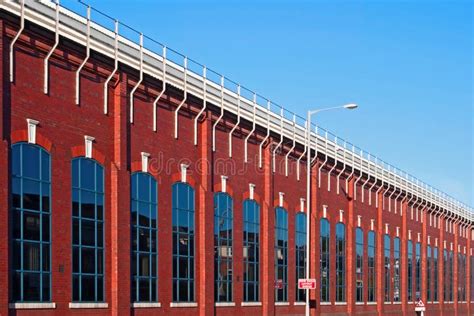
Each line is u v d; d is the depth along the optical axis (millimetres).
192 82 37781
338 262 54625
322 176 52688
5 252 25500
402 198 69750
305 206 50281
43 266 27594
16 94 26719
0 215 25375
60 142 28828
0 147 25531
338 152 55531
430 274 78125
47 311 27406
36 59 27844
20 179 26766
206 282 37719
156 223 34531
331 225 53625
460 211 90812
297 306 47812
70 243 28984
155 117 34781
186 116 37375
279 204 46344
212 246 38562
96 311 30031
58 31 28531
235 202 41344
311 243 50375
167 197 35406
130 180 32656
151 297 33781
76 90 29828
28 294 26719
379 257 62562
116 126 32000
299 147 49469
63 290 28391
